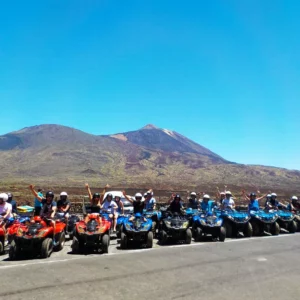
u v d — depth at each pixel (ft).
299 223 61.62
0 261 33.17
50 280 26.35
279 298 23.29
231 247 42.83
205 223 48.01
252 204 58.59
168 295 23.43
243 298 23.15
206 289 24.89
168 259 34.91
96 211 44.55
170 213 47.47
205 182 362.94
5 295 22.76
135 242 45.11
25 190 168.86
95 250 39.52
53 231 36.88
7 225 39.19
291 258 36.40
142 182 329.11
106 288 24.64
